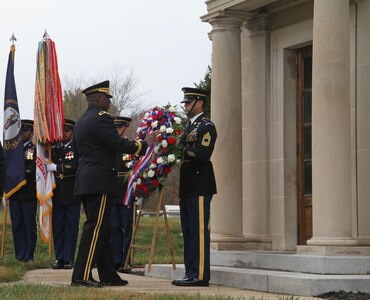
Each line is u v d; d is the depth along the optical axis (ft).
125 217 61.67
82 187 44.55
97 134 44.60
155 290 43.37
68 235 64.90
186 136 48.80
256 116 60.49
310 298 40.50
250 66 61.26
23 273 55.47
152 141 48.78
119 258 62.18
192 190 47.83
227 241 56.70
